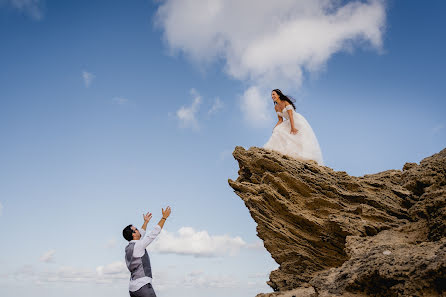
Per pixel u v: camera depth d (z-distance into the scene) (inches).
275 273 568.1
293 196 557.0
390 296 305.1
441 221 384.2
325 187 547.8
